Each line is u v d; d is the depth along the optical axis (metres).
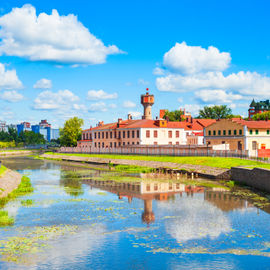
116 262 20.97
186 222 29.41
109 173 70.62
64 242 24.42
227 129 85.50
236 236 25.44
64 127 154.88
